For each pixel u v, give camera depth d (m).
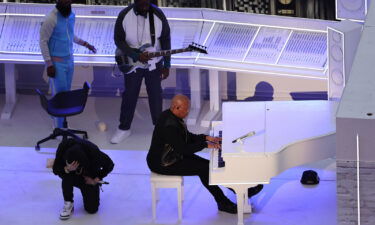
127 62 27.11
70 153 21.75
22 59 28.81
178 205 21.95
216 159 20.97
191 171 21.81
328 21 28.86
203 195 23.64
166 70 27.39
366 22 19.03
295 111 22.45
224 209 22.34
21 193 23.97
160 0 29.73
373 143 15.80
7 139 28.27
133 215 22.47
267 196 23.44
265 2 29.22
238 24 29.55
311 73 27.86
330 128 21.27
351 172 16.08
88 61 28.59
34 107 31.05
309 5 28.89
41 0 30.23
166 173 21.78
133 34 26.80
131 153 27.03
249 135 20.58
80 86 32.06
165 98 31.83
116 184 24.52
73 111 26.48
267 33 29.31
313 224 21.67
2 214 22.59
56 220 22.23
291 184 24.17
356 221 16.36
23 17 30.23
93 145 22.62
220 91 31.45
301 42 28.95
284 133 21.06
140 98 31.81
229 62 28.55
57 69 27.39
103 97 31.92
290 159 20.62
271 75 28.14
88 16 29.92
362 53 17.94
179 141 21.27
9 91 30.59
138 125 29.48
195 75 29.81
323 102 23.19
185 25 29.67
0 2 30.23
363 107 16.11
